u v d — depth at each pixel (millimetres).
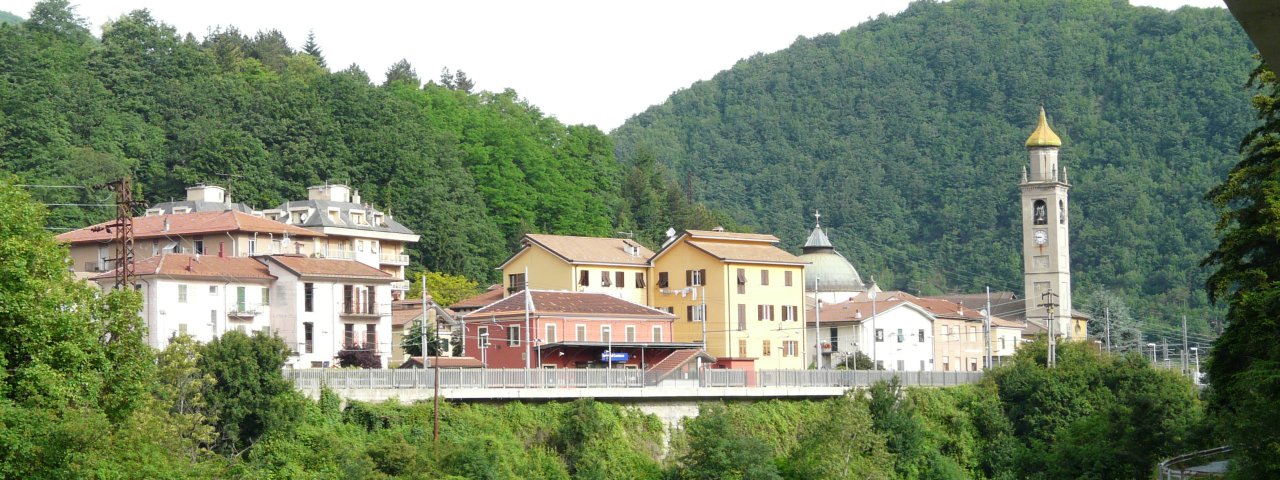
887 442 117312
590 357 129125
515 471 95062
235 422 88562
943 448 125438
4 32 190500
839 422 108062
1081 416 128625
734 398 117250
